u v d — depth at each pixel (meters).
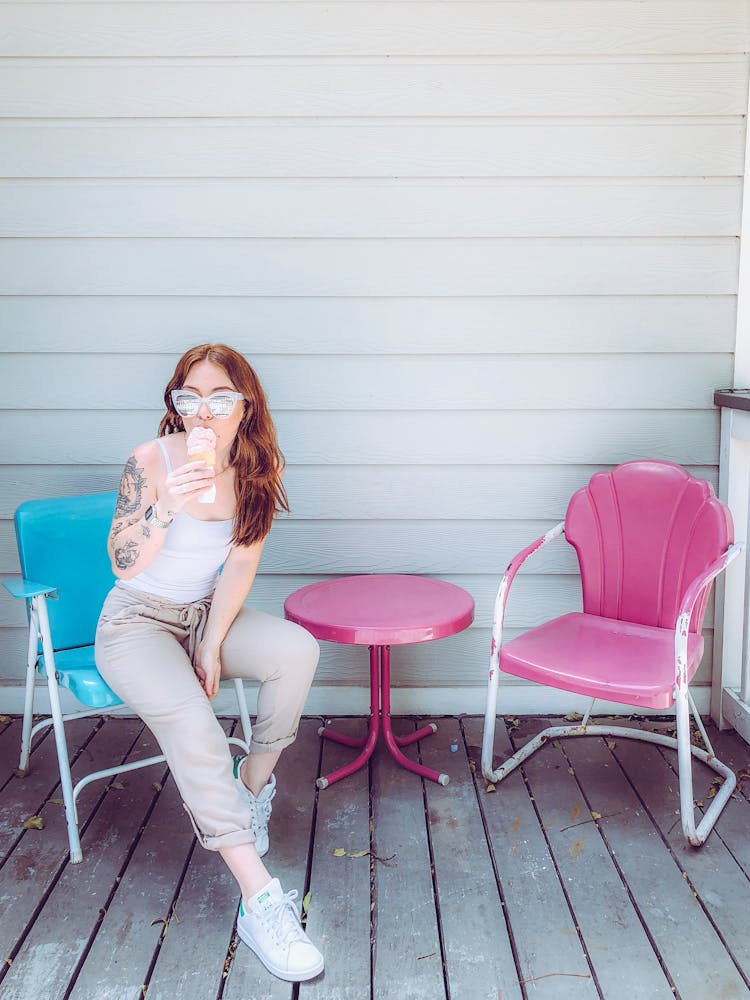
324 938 2.10
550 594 3.19
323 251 3.00
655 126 2.93
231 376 2.25
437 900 2.23
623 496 2.86
